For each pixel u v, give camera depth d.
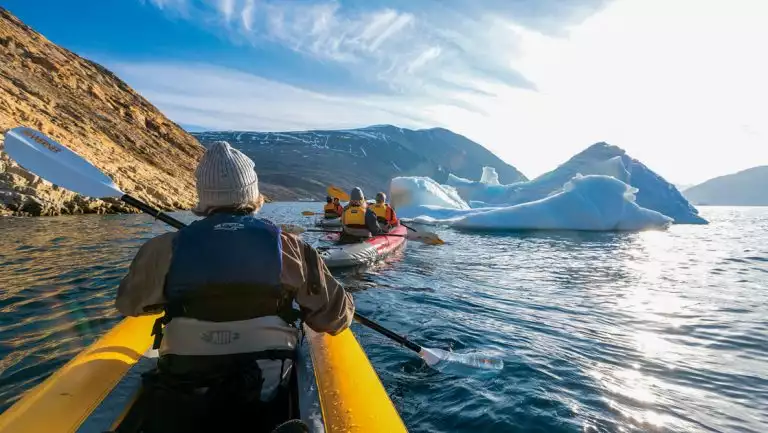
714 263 8.92
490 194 32.66
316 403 1.67
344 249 7.27
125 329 2.31
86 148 22.61
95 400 1.60
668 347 3.76
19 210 13.87
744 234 17.44
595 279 6.88
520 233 15.45
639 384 3.00
